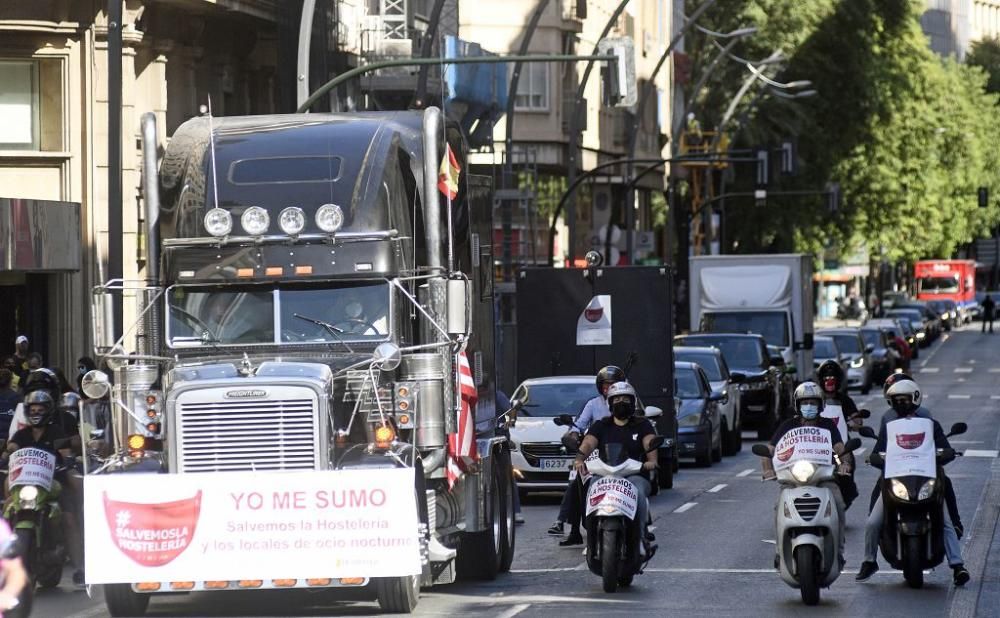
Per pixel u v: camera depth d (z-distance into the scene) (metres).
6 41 89.44
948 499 46.25
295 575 39.28
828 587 44.41
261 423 39.72
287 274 42.41
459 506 45.19
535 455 71.88
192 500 39.38
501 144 158.62
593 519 45.03
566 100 166.50
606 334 83.81
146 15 93.81
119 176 62.47
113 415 41.91
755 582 46.69
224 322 42.69
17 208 81.19
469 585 46.69
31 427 45.34
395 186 43.50
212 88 103.56
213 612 41.69
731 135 185.38
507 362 117.00
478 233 48.78
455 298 41.88
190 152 44.22
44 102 90.50
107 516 39.50
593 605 42.31
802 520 42.59
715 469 88.75
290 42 103.12
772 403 112.00
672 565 50.47
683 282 178.50
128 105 92.12
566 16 164.00
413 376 42.16
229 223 42.59
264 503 39.31
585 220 179.88
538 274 84.75
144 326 42.88
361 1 116.19
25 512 43.94
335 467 40.00
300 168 43.44
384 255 42.50
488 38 162.62
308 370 40.19
